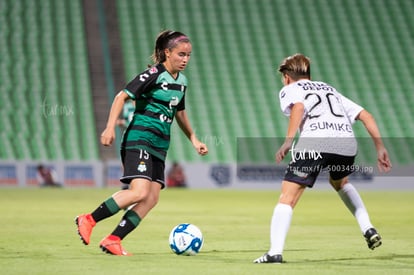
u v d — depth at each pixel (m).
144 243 32.38
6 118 106.88
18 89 111.06
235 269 23.19
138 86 26.42
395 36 128.38
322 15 130.38
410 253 29.05
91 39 120.31
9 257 26.31
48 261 25.08
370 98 118.56
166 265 24.20
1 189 86.44
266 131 111.75
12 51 116.25
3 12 120.75
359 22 129.75
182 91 27.52
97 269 22.95
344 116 26.08
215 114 113.12
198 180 97.19
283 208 24.94
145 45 120.81
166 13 126.56
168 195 79.75
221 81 118.38
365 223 27.31
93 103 110.88
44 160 102.00
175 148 106.50
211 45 123.56
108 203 26.36
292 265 24.44
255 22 128.00
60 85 112.75
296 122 24.69
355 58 124.31
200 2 129.38
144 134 26.88
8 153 102.44
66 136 105.94
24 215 48.72
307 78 26.45
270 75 120.31
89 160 103.62
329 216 51.38
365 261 26.06
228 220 47.03
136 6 126.75
